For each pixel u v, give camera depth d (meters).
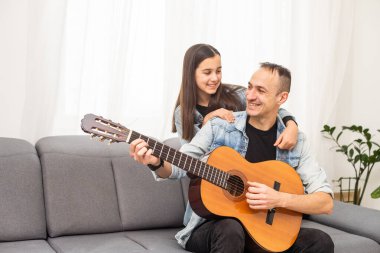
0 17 2.61
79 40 2.78
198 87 2.44
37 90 2.68
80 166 2.43
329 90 3.71
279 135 2.26
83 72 2.82
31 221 2.24
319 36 3.63
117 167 2.53
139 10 2.96
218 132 2.20
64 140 2.53
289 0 3.52
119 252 2.06
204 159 2.07
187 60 2.40
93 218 2.37
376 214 2.59
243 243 1.90
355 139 3.99
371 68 4.03
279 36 3.48
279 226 2.07
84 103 2.84
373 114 4.07
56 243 2.19
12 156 2.32
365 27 3.98
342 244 2.36
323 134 3.76
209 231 1.99
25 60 2.67
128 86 2.94
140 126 3.01
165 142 2.79
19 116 2.67
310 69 3.62
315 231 2.10
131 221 2.46
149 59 3.01
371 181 4.09
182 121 2.44
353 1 3.83
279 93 2.15
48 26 2.67
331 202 2.17
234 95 2.58
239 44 3.34
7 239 2.17
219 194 2.00
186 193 2.65
